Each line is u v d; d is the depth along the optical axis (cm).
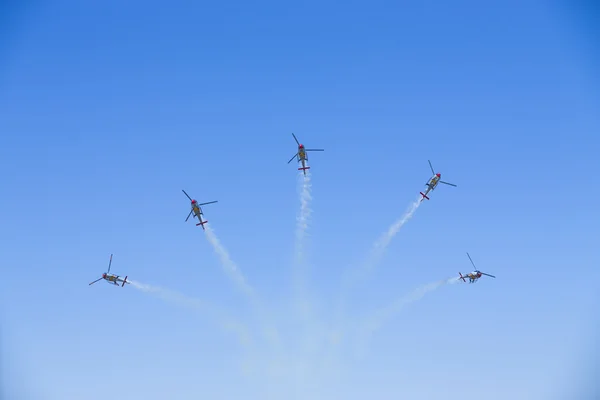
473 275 17588
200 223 16838
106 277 16988
